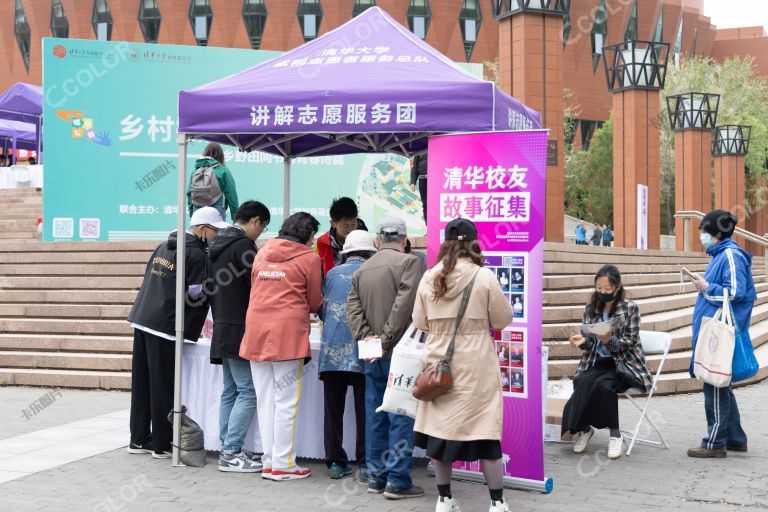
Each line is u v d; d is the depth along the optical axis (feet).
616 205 87.10
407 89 18.51
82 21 197.57
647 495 17.61
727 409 21.02
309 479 19.26
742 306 21.01
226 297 19.83
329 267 22.31
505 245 18.13
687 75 150.82
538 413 17.89
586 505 16.85
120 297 37.52
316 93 19.08
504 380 18.29
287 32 190.70
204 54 55.01
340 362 18.69
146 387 21.48
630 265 51.78
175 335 20.66
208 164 26.91
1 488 18.11
